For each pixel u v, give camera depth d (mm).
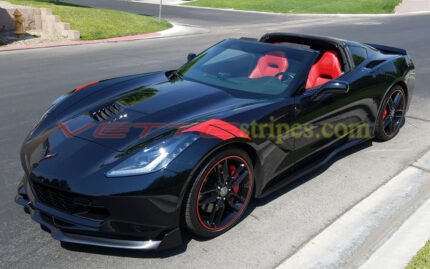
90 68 9117
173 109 3227
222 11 27484
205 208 2957
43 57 10500
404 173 4180
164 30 16641
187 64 4375
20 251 2826
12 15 14164
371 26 18062
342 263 2814
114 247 2660
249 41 4355
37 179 2732
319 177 4066
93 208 2641
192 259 2807
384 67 4680
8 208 3346
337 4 30125
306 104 3576
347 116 4168
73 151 2816
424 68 8984
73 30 13594
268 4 31234
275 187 3514
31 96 6785
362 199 3666
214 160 2809
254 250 2928
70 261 2746
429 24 18656
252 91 3625
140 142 2781
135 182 2553
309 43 4746
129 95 3568
